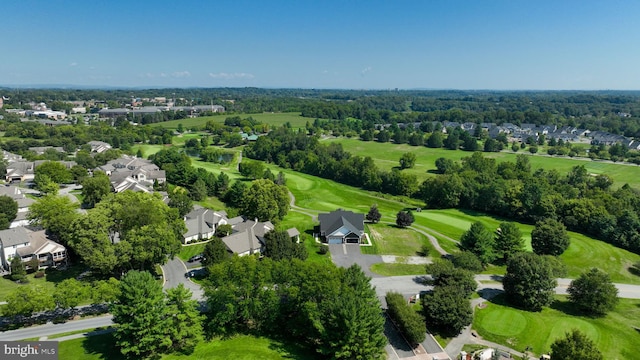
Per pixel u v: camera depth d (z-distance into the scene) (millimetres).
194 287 75438
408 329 59312
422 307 68125
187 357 54719
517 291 72000
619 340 63500
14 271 75312
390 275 84188
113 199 83688
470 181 140625
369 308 54406
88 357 54312
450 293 65500
